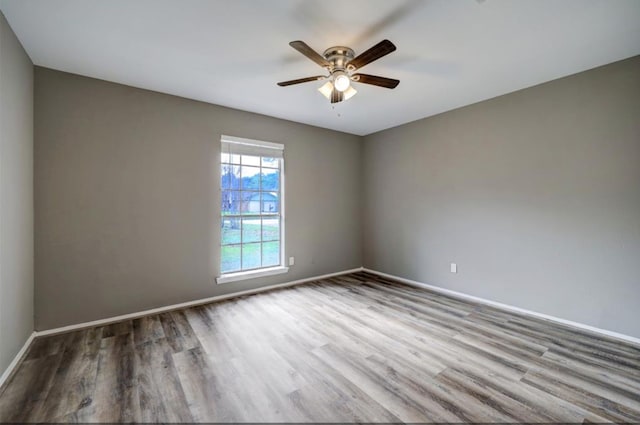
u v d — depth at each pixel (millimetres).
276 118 4121
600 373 2062
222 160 3719
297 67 2660
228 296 3693
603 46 2332
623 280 2566
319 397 1804
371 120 4285
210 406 1724
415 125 4297
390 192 4703
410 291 3992
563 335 2650
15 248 2156
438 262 4020
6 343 1991
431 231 4105
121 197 2977
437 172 4020
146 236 3117
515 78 2908
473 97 3402
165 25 2041
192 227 3410
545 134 3006
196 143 3432
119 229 2967
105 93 2891
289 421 1608
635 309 2508
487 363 2186
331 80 2367
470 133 3641
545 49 2373
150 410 1689
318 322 2930
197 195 3441
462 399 1785
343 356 2279
